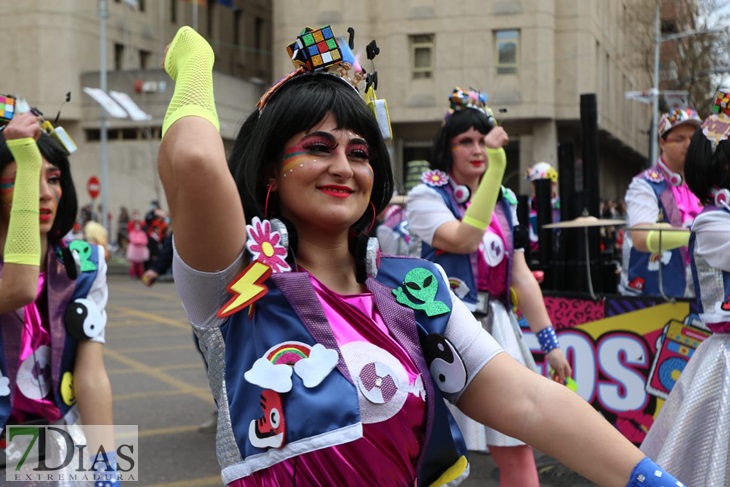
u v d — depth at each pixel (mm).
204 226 1555
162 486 4582
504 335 3713
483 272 3699
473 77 26219
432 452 1729
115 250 27797
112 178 30516
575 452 1656
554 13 26000
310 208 1699
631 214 5066
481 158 3803
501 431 1743
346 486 1583
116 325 11641
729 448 3074
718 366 3164
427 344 1747
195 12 33312
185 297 1651
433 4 26203
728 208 3172
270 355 1593
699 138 3293
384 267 1825
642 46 29078
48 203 2711
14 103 2920
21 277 2545
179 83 1638
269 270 1611
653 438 3340
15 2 30266
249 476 1607
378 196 1838
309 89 1711
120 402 6668
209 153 1530
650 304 4824
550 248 5496
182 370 8070
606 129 28562
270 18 39344
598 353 5035
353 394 1594
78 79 30672
